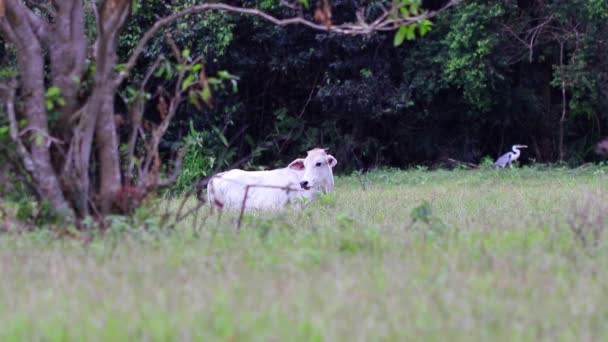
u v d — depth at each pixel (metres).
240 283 18.27
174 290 17.75
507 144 75.12
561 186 49.59
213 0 59.41
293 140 71.31
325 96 65.75
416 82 66.25
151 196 26.22
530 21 64.50
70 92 25.97
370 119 70.12
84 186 25.31
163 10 59.78
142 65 61.88
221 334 14.95
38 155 25.22
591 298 17.08
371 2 60.56
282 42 63.78
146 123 27.00
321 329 14.98
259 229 25.16
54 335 14.93
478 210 34.00
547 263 20.09
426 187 52.66
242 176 40.97
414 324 15.40
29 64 25.47
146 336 14.74
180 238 23.88
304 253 20.84
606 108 66.88
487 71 63.25
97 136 25.94
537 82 70.88
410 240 23.34
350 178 62.97
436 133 73.00
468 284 18.17
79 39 26.25
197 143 60.12
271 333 14.95
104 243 22.81
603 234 24.03
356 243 22.70
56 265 20.02
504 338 14.77
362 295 17.22
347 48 63.56
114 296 17.39
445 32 66.25
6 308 16.92
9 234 24.84
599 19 61.75
